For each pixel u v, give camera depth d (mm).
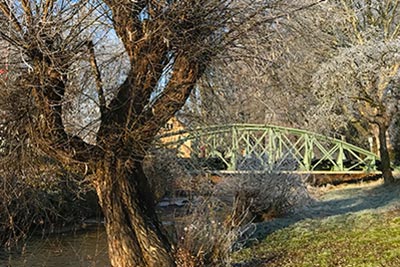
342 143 16859
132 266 4754
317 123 15969
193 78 4539
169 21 4008
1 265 7199
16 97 4062
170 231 6027
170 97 4539
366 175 17125
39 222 6070
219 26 4207
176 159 9438
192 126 5984
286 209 10562
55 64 3809
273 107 6059
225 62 4574
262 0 4164
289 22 4434
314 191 14297
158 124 4621
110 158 4738
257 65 4664
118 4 3908
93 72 4523
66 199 8680
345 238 7566
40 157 4926
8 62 3775
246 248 7680
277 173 10594
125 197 4895
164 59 4516
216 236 5992
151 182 8703
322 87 13453
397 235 7141
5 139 4418
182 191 10086
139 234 4859
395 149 18219
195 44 4180
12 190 4680
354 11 13406
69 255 8133
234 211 7125
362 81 13219
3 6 3652
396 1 14930
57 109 4258
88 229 10117
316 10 4684
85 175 4969
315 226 9016
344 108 15836
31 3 3691
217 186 9883
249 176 10266
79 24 3904
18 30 3707
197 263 5352
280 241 8141
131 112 4512
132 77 4512
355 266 5848
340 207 11203
